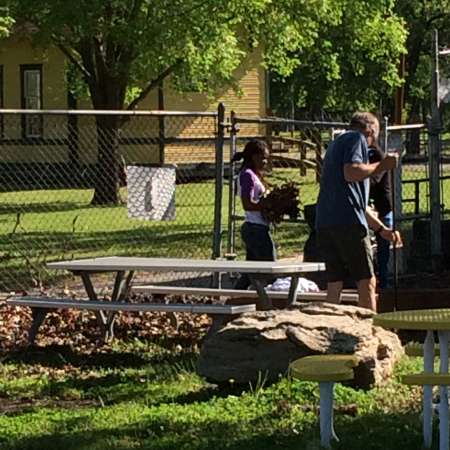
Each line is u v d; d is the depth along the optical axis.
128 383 15.42
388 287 22.05
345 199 16.31
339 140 16.42
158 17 45.44
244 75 64.62
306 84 92.94
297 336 14.00
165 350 18.00
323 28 55.03
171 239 34.97
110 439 12.02
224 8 45.56
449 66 52.56
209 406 13.51
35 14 46.69
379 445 11.22
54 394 15.01
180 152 61.66
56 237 35.41
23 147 63.19
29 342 18.52
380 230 17.83
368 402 13.21
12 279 25.92
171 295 21.59
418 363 15.04
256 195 20.78
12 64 67.25
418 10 92.56
